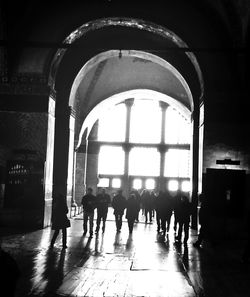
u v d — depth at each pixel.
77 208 24.39
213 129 16.47
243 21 15.45
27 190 16.12
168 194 15.98
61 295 6.68
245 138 16.39
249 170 16.14
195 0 16.72
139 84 26.86
